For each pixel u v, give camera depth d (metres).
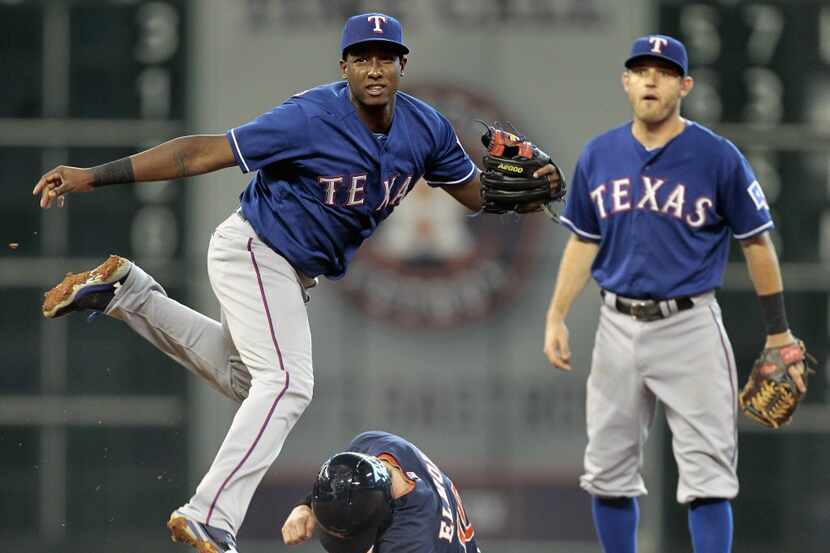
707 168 20.75
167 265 44.28
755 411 21.52
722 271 21.20
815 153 44.44
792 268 44.44
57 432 44.81
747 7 44.47
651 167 20.91
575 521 44.34
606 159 21.25
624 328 21.19
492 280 44.09
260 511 44.31
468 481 44.44
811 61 44.38
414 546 16.69
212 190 44.25
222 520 17.20
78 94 44.69
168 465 44.69
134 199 44.44
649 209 20.91
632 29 44.44
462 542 17.56
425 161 18.48
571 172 44.22
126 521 44.59
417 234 44.09
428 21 44.44
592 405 21.64
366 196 18.02
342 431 44.31
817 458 44.59
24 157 44.62
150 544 44.62
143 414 44.72
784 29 44.47
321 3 44.59
